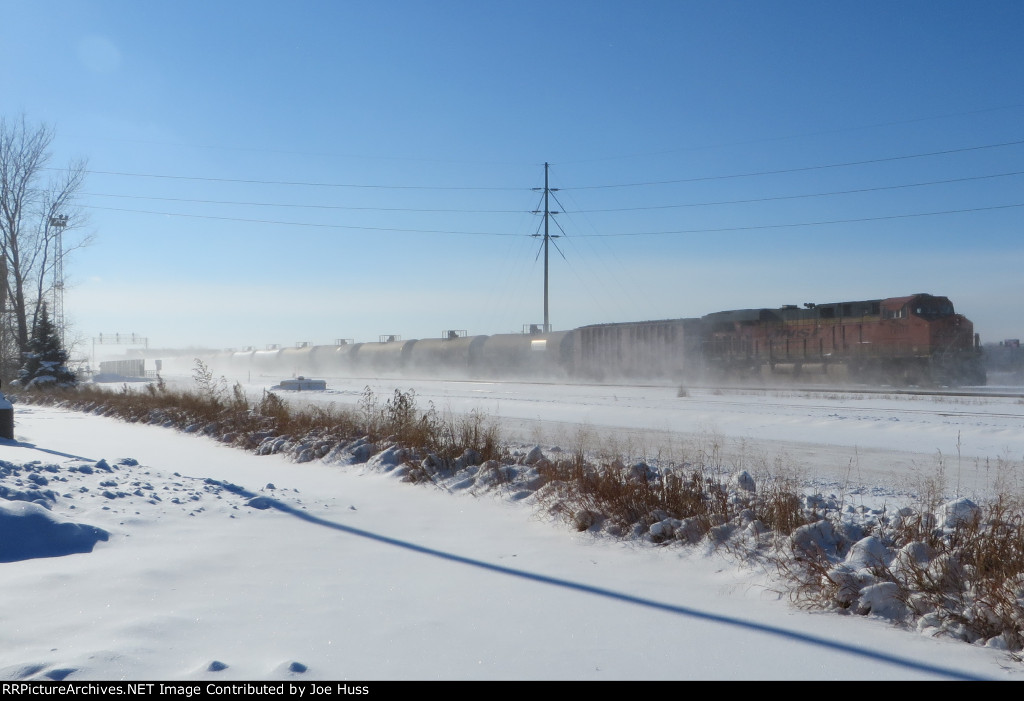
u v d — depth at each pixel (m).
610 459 12.98
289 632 4.98
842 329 40.50
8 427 18.11
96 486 9.76
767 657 4.83
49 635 4.73
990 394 31.31
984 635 5.35
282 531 8.27
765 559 7.15
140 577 6.12
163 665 4.29
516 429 21.48
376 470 13.23
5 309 47.75
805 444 18.00
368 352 75.06
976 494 11.20
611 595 6.19
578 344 53.22
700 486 9.61
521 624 5.36
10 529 6.92
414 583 6.38
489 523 9.16
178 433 21.25
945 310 38.38
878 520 8.27
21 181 45.91
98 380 81.00
